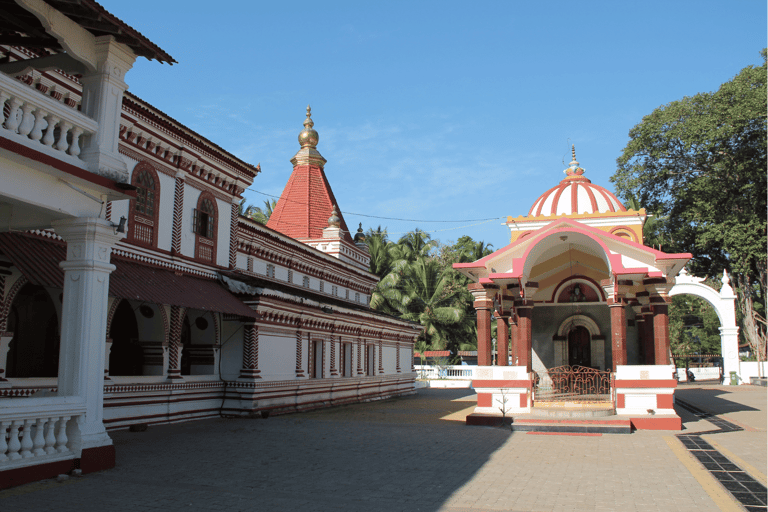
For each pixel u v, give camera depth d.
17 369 13.84
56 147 8.88
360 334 27.70
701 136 36.16
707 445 12.84
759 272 38.97
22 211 9.60
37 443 8.25
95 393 9.15
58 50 10.02
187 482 8.52
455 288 49.53
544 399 18.27
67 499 7.34
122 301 16.94
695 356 53.75
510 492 8.15
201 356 18.95
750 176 37.06
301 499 7.64
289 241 25.55
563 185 23.42
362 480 8.87
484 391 17.16
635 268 16.69
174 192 17.67
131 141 15.95
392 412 21.16
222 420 17.56
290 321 21.09
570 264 21.81
